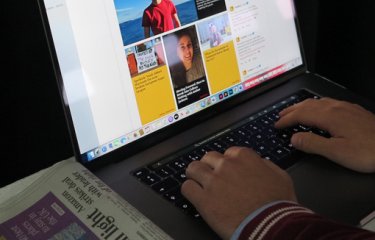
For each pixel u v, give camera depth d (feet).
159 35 2.37
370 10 3.14
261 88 2.79
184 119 2.50
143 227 1.78
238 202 1.87
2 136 4.51
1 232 1.79
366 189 2.11
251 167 2.03
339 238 1.52
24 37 4.33
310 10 3.41
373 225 2.03
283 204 1.76
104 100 2.22
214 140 2.41
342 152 2.20
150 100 2.37
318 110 2.47
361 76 3.36
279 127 2.46
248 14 2.69
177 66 2.45
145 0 2.30
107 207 1.87
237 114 2.62
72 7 2.09
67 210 1.86
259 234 1.66
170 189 2.10
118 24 2.23
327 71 3.61
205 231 1.90
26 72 4.41
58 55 2.06
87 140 2.19
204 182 1.99
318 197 2.07
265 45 2.78
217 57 2.60
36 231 1.79
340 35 3.41
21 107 4.49
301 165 2.24
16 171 4.43
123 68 2.26
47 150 4.58
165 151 2.35
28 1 4.23
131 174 2.21
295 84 2.90
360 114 2.42
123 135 2.30
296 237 1.58
